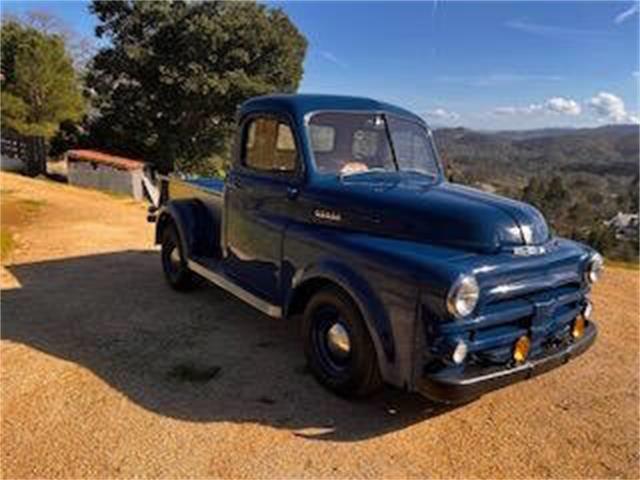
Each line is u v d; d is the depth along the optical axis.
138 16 26.84
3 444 3.87
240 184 5.61
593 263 4.45
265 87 26.34
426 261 3.83
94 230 10.84
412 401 4.58
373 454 3.90
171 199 7.46
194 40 25.53
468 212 4.13
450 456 3.91
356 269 4.21
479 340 3.84
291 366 5.11
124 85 27.61
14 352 5.29
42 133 26.14
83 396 4.52
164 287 7.28
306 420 4.27
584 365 5.42
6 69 27.12
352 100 5.37
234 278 5.87
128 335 5.74
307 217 4.86
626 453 4.01
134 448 3.86
